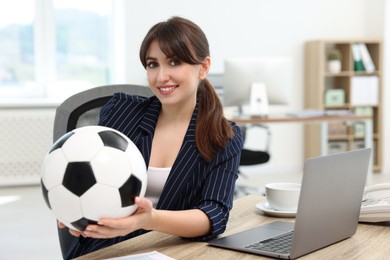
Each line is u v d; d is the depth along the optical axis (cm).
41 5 537
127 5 532
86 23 554
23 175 519
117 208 94
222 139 129
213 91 135
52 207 95
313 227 106
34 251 314
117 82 559
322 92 578
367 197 151
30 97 545
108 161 94
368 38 606
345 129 596
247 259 105
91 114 156
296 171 609
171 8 547
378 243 116
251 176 577
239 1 569
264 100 412
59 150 95
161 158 136
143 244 116
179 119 137
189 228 115
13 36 536
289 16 588
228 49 570
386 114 605
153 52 124
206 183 128
